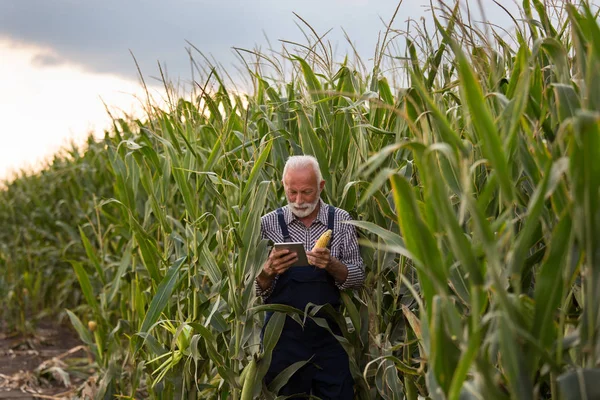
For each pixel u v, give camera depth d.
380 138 3.36
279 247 3.01
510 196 1.61
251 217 3.08
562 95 1.78
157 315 3.33
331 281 3.18
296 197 3.11
